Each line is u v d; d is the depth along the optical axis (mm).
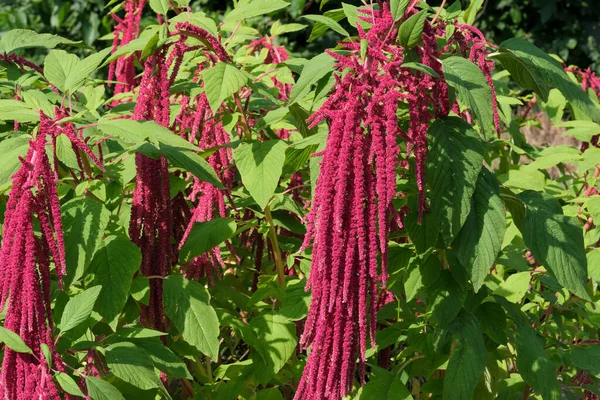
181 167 2029
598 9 5805
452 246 1945
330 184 1786
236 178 2316
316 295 1829
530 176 2477
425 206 2008
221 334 2367
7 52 2295
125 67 2688
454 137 1925
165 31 1938
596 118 1960
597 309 2375
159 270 2025
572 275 1975
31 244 1798
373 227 1786
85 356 1990
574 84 1967
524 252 2549
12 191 1811
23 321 1804
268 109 2268
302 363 2178
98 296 1936
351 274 1789
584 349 2158
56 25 4891
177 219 2156
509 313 2113
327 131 2002
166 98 1958
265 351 2080
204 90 1988
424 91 1873
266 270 2316
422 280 2027
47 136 1948
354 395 2152
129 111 2111
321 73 1892
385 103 1774
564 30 5840
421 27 1850
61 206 1942
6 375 1810
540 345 2080
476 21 5762
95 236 1913
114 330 1925
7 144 1942
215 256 2199
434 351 2098
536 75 1964
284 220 2236
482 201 1938
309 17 1959
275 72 2371
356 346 1844
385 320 2248
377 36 1900
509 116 2627
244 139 2104
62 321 1852
